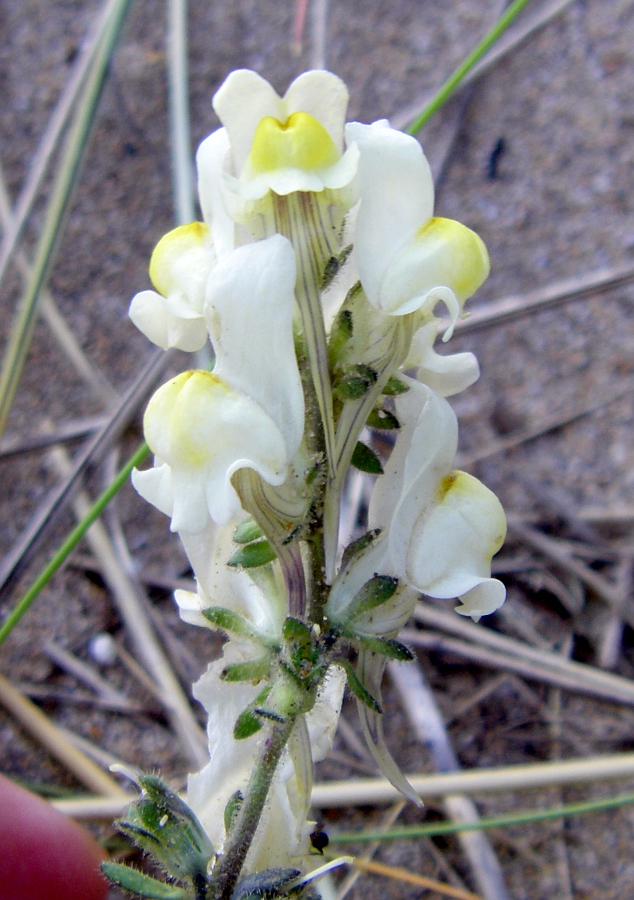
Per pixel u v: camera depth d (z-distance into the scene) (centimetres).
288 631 7
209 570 8
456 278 7
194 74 24
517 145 24
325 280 7
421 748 17
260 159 7
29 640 17
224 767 9
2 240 21
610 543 19
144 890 8
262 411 7
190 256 7
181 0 18
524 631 18
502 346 22
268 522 7
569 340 22
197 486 6
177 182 18
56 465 19
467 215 23
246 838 8
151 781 9
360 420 7
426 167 7
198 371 7
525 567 19
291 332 6
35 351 21
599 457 20
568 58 25
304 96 7
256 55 24
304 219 7
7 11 25
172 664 17
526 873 16
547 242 23
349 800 14
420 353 8
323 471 7
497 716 17
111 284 21
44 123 23
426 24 25
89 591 18
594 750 17
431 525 7
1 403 15
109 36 14
